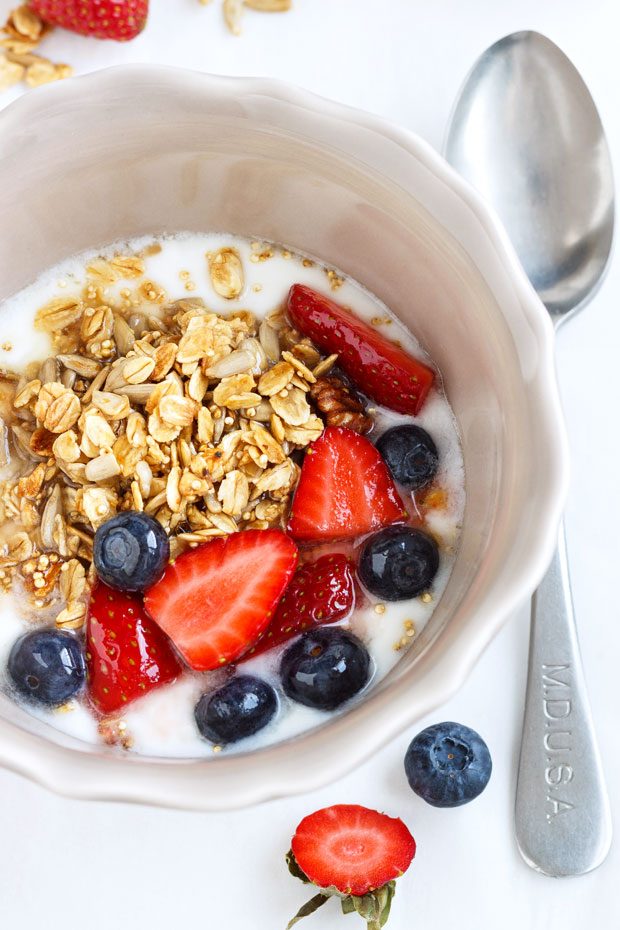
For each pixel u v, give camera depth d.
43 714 0.33
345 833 0.35
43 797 0.36
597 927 0.36
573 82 0.37
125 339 0.34
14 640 0.33
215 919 0.36
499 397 0.32
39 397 0.33
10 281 0.34
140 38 0.38
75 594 0.33
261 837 0.36
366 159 0.32
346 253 0.35
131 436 0.33
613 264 0.38
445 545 0.34
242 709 0.32
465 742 0.35
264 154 0.33
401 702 0.29
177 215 0.35
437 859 0.36
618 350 0.38
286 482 0.33
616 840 0.36
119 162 0.33
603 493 0.37
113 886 0.36
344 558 0.33
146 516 0.32
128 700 0.33
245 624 0.33
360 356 0.34
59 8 0.37
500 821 0.36
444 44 0.38
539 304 0.31
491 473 0.32
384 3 0.38
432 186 0.31
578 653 0.36
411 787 0.35
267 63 0.38
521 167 0.38
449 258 0.32
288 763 0.29
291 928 0.36
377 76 0.38
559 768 0.36
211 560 0.33
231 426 0.34
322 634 0.33
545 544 0.29
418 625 0.33
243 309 0.35
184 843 0.36
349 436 0.34
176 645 0.32
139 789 0.29
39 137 0.32
